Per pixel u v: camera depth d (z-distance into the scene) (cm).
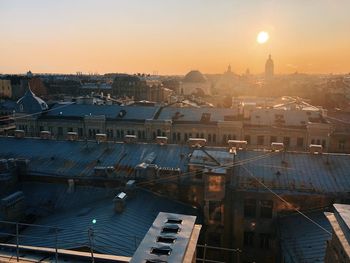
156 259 1398
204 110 9056
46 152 4750
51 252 1853
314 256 2878
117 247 2847
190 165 3938
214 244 3888
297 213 3666
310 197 3625
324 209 3606
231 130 8269
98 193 4006
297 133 7988
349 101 18812
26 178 4269
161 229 1630
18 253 1836
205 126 8438
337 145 8469
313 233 3228
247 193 3731
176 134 8644
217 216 3828
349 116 10200
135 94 19388
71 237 3047
